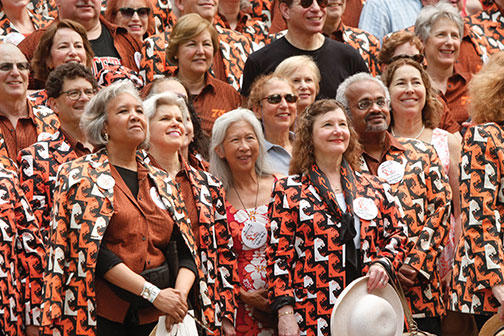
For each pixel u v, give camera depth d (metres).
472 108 12.70
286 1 16.84
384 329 11.57
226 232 12.86
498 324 11.96
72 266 10.67
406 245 12.75
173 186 11.64
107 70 16.58
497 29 19.52
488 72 12.59
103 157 11.18
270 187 13.63
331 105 12.69
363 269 12.09
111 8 18.55
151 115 13.01
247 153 13.52
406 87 15.05
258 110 14.82
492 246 11.86
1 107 14.33
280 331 11.95
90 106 11.29
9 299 11.86
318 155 12.62
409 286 13.06
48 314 10.55
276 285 12.12
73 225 10.74
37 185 12.66
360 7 21.22
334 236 12.10
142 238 10.98
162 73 17.00
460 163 12.35
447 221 13.48
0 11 18.00
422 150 13.92
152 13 18.97
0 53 14.27
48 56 15.77
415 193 13.55
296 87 15.47
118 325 10.91
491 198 11.98
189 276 11.24
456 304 12.25
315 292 12.03
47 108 14.74
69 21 15.93
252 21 20.48
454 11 18.03
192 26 16.34
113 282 10.70
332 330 11.54
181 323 11.05
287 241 12.23
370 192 12.56
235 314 12.65
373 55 19.00
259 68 16.80
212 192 12.92
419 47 16.66
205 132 15.96
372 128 13.92
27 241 12.20
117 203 10.95
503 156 12.04
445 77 18.02
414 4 20.61
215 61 17.77
